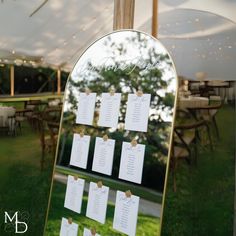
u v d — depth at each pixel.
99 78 1.76
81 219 1.71
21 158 3.61
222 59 2.85
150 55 1.55
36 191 3.39
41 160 3.53
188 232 2.70
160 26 3.25
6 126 3.77
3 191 3.46
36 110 3.72
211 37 2.95
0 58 3.78
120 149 1.58
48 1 3.20
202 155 2.82
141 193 1.47
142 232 1.44
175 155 2.84
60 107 3.65
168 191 2.84
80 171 1.75
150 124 1.49
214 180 2.75
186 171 2.85
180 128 2.84
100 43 1.80
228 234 2.57
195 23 3.06
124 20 1.91
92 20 3.59
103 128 1.67
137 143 1.51
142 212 1.45
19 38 3.75
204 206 2.75
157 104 1.48
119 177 1.56
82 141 1.77
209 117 2.82
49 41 3.96
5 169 3.62
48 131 3.56
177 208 2.80
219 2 2.88
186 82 2.98
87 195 1.70
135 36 1.64
